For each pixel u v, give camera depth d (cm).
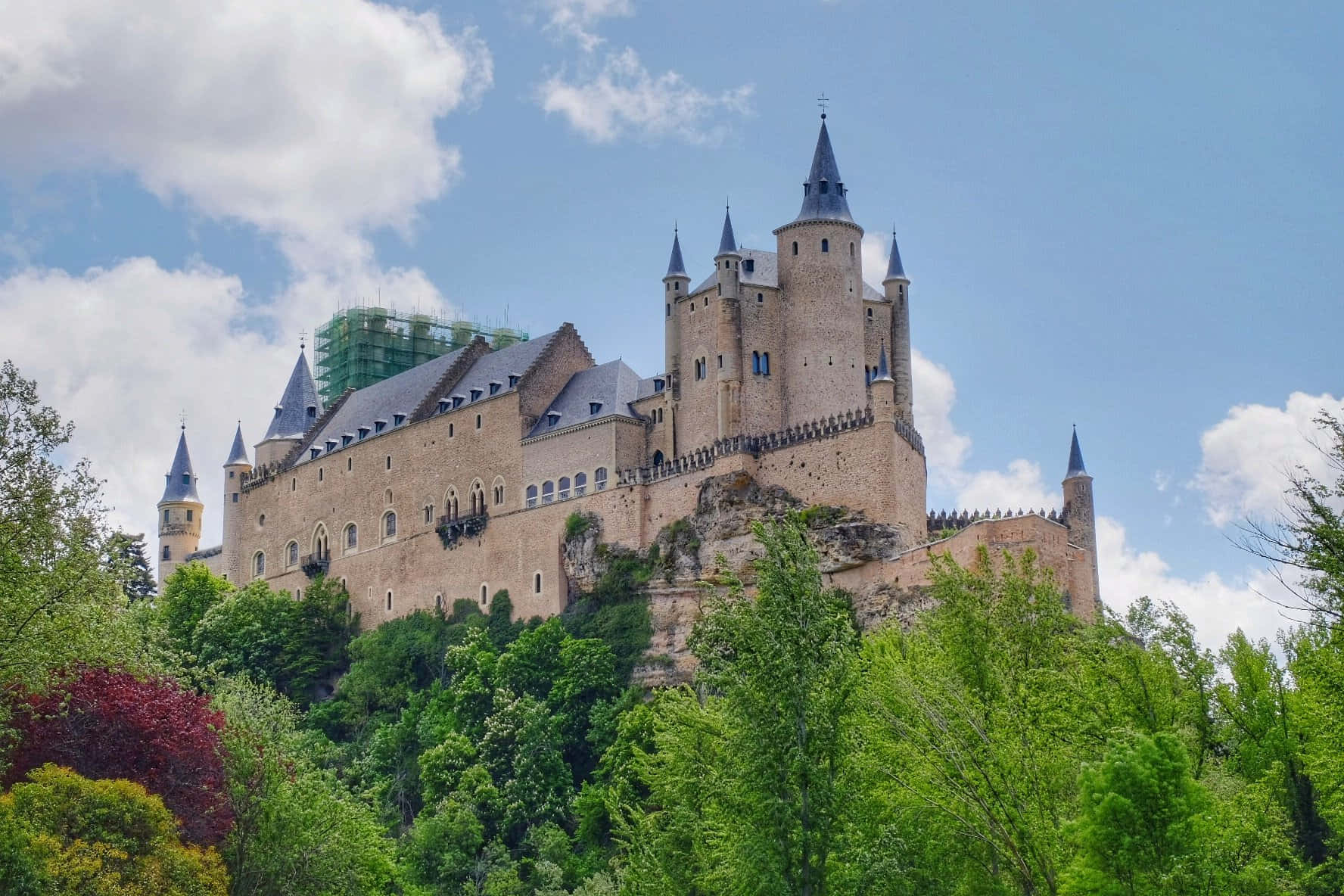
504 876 12631
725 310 15900
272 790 8781
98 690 8956
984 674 8212
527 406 17688
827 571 14200
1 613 7881
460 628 17262
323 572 19738
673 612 15312
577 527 16562
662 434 16588
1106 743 7338
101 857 7569
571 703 15075
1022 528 13150
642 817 9669
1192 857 6400
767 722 7294
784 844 7169
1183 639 8381
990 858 7581
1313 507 6531
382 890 10225
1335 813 7062
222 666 17875
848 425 14700
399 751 15838
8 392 8375
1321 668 6838
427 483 18538
